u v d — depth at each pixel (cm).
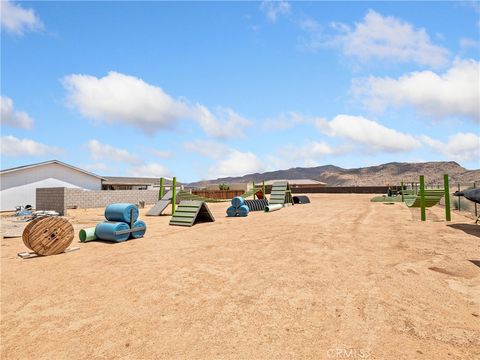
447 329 375
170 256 802
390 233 1086
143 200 3309
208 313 438
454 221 1394
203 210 1567
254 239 1032
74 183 3453
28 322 424
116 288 556
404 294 494
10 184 2953
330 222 1444
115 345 355
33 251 853
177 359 322
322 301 471
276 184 2745
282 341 354
